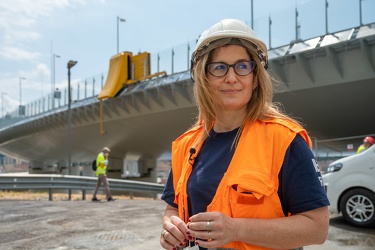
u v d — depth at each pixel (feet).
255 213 4.51
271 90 5.36
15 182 41.24
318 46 58.59
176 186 6.00
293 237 4.38
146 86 92.32
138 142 129.70
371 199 21.40
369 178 21.36
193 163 5.51
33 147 190.80
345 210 22.41
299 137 4.70
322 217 4.49
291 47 64.03
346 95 63.36
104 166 44.65
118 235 21.36
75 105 122.62
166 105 88.33
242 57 5.25
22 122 167.53
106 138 130.11
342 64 58.29
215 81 5.30
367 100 64.13
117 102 103.24
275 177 4.63
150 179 168.04
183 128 101.91
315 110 72.13
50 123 137.49
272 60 63.16
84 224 25.08
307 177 4.51
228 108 5.32
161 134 114.21
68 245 18.97
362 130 86.17
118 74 103.40
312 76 61.57
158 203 40.60
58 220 26.78
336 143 48.60
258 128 4.94
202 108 5.70
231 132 5.35
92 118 115.96
